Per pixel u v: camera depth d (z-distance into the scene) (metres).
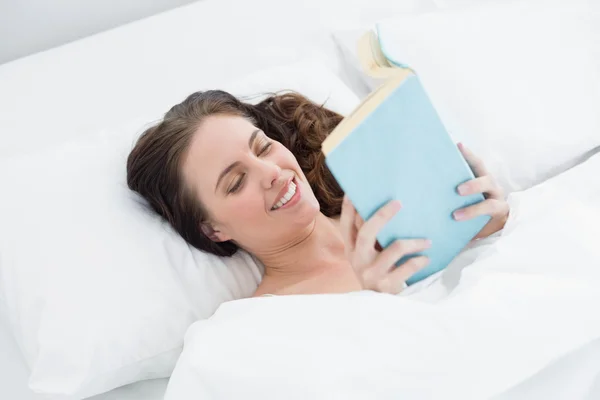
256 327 0.90
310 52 1.50
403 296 0.97
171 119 1.15
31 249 1.05
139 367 1.04
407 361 0.82
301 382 0.80
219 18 1.53
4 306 1.08
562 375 0.82
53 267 1.03
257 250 1.17
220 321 0.95
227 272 1.16
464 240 0.96
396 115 0.79
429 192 0.88
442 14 1.41
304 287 1.14
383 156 0.81
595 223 0.95
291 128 1.28
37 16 1.50
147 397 1.05
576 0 1.40
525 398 0.80
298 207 1.11
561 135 1.26
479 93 1.28
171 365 1.07
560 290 0.86
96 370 0.98
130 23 1.52
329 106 1.34
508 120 1.25
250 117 1.24
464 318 0.84
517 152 1.24
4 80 1.40
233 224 1.12
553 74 1.29
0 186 1.12
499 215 1.00
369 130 0.79
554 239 0.93
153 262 1.08
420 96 0.79
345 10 1.57
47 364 0.97
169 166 1.12
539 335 0.82
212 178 1.09
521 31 1.34
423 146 0.83
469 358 0.80
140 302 1.03
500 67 1.30
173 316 1.05
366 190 0.84
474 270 0.92
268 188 1.08
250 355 0.86
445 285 1.00
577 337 0.81
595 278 0.88
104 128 1.32
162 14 1.54
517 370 0.79
